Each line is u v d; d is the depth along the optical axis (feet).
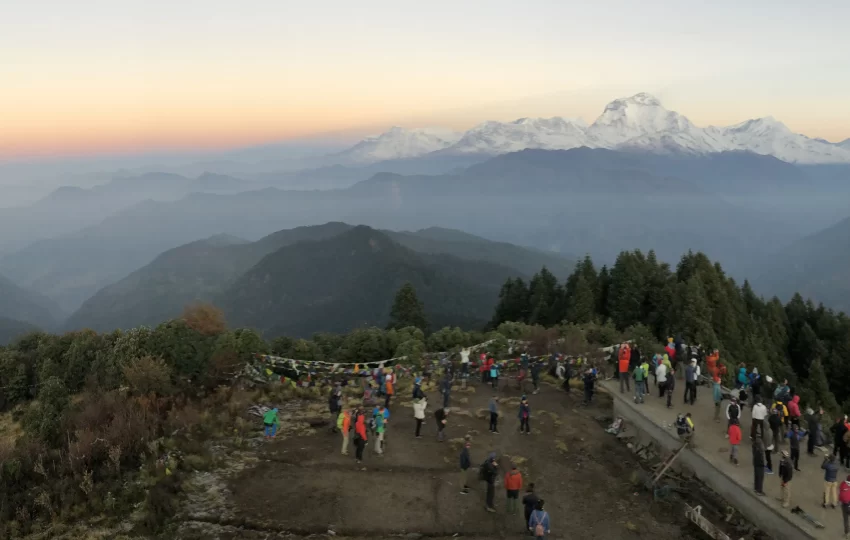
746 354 164.25
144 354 94.43
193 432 75.10
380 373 100.32
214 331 112.78
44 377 98.94
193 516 56.34
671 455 69.15
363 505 59.88
